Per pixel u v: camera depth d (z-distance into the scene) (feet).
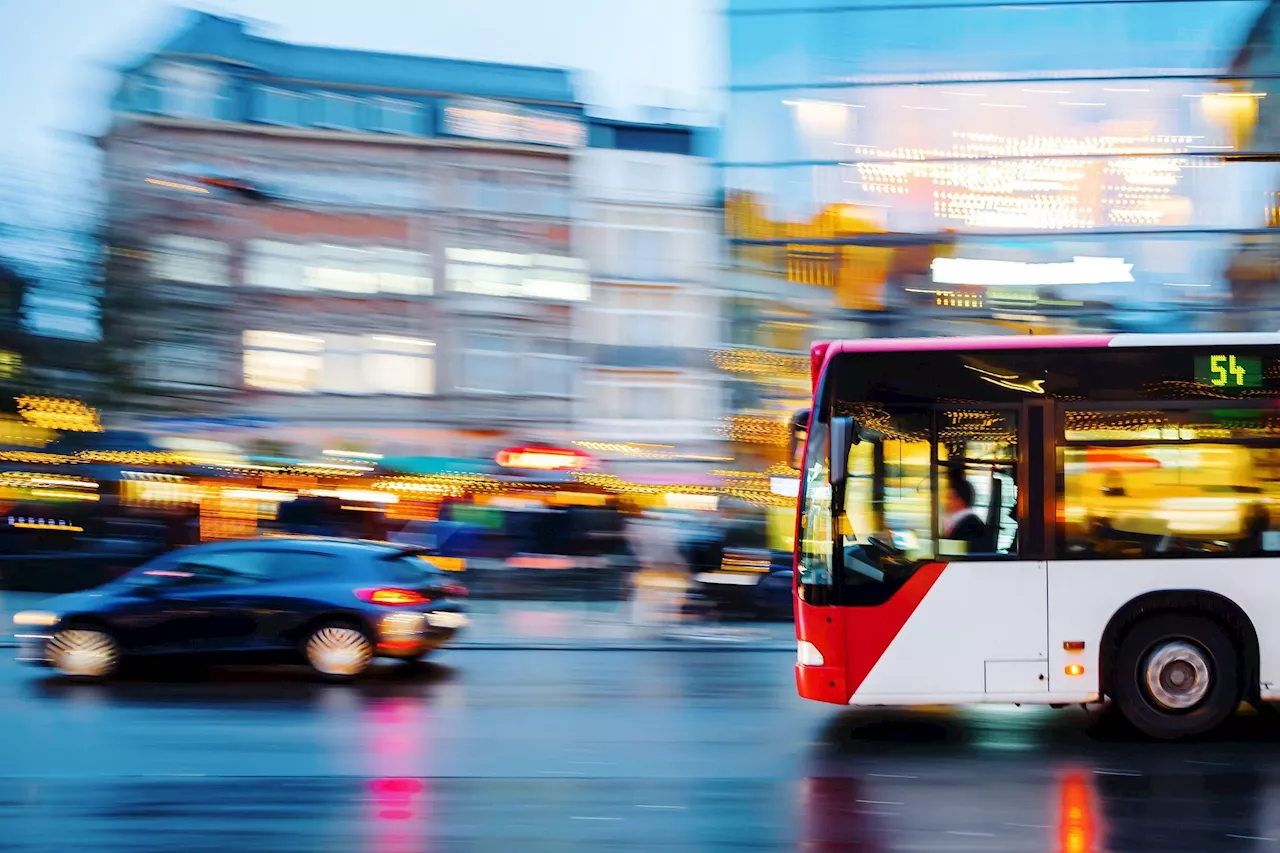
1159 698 28.55
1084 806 22.62
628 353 127.75
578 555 78.02
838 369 29.63
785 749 28.40
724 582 56.24
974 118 76.02
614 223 128.77
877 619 28.86
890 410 29.35
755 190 76.84
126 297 81.25
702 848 19.99
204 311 87.45
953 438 29.22
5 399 78.59
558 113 129.18
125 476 81.25
